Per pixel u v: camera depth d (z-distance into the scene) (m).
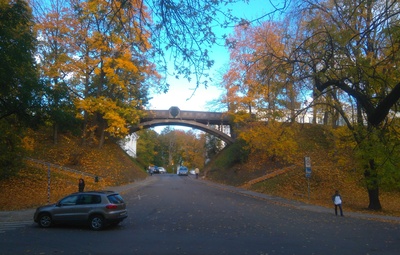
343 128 25.28
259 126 35.22
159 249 10.16
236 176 47.06
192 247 10.45
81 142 44.97
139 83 37.06
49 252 9.72
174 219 16.83
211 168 63.88
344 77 14.07
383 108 15.47
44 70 29.92
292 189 34.28
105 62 31.03
